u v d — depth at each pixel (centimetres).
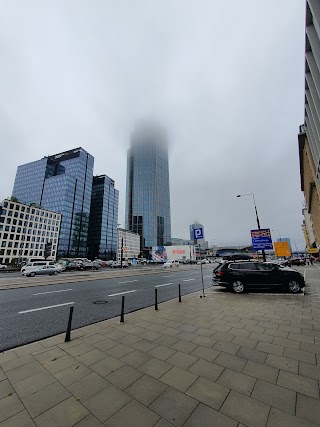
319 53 1074
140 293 1245
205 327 598
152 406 277
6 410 273
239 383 328
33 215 9075
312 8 936
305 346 467
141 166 14650
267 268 1196
